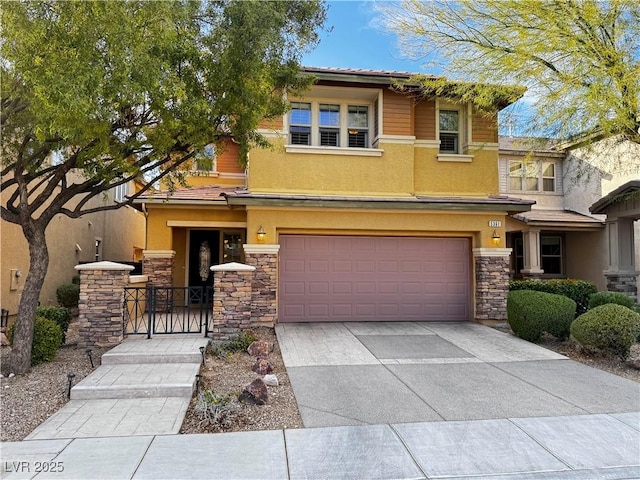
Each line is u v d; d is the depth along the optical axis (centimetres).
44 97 543
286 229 1166
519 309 987
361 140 1249
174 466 426
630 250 1462
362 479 408
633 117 868
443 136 1283
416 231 1205
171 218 1298
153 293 927
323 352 866
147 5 594
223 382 677
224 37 673
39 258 728
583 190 1759
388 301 1209
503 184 1800
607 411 577
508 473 421
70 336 1002
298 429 516
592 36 871
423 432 509
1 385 646
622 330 793
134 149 745
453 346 927
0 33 586
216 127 769
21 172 720
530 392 648
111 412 562
